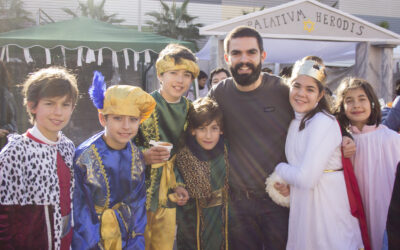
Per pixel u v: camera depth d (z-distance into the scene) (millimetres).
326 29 8359
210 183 2586
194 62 2518
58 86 1742
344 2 25562
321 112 2328
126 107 1977
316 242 2266
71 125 8922
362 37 8719
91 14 25641
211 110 2504
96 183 1968
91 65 9250
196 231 2646
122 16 26516
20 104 7750
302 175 2191
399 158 2436
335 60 12289
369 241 2324
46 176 1729
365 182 2508
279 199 2434
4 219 1623
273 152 2562
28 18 22922
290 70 4047
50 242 1735
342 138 2377
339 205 2262
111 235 2020
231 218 2666
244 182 2600
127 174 2107
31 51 6969
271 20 7902
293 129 2453
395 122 3428
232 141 2648
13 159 1649
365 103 2498
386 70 8898
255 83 2557
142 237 2191
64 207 1832
